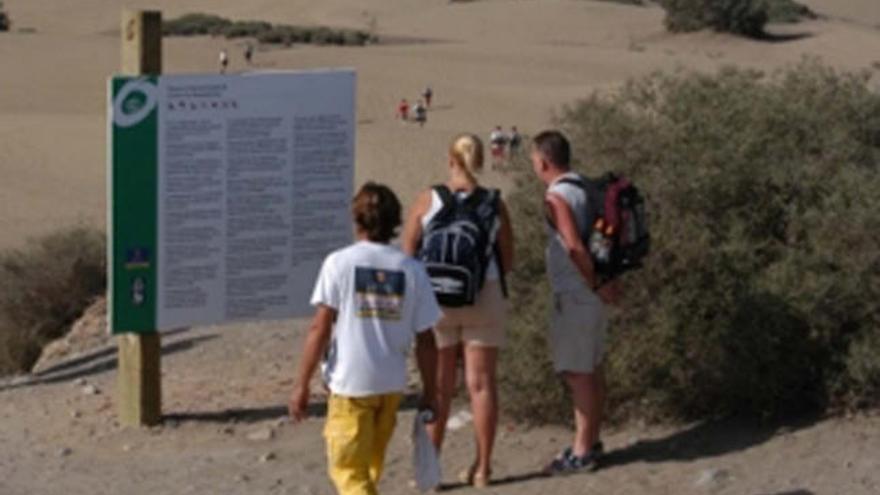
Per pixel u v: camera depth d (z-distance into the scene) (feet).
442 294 38.63
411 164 220.02
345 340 33.40
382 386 33.45
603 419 45.91
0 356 85.10
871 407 44.14
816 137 47.80
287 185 48.80
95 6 563.07
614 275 40.14
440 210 38.83
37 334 85.20
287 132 48.47
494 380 40.63
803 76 50.21
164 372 59.82
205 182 47.65
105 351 69.67
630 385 45.14
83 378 61.98
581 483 40.78
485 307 39.63
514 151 50.98
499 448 44.65
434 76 349.00
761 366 44.11
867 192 44.47
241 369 59.62
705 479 39.88
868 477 39.60
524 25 517.96
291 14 560.61
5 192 195.00
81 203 190.90
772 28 507.71
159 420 50.39
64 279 86.48
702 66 382.01
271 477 43.86
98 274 88.12
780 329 43.60
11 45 381.81
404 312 33.47
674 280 44.27
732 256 44.21
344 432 33.45
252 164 48.19
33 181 204.54
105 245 90.74
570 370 41.09
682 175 44.91
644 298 44.34
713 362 44.04
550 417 46.52
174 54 396.98
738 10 473.26
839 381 43.78
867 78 50.55
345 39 453.17
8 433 50.70
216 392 55.01
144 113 46.52
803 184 45.65
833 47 463.01
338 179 49.55
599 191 39.93
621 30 504.84
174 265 47.80
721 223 45.55
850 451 41.45
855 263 43.62
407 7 566.77
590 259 39.55
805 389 44.86
